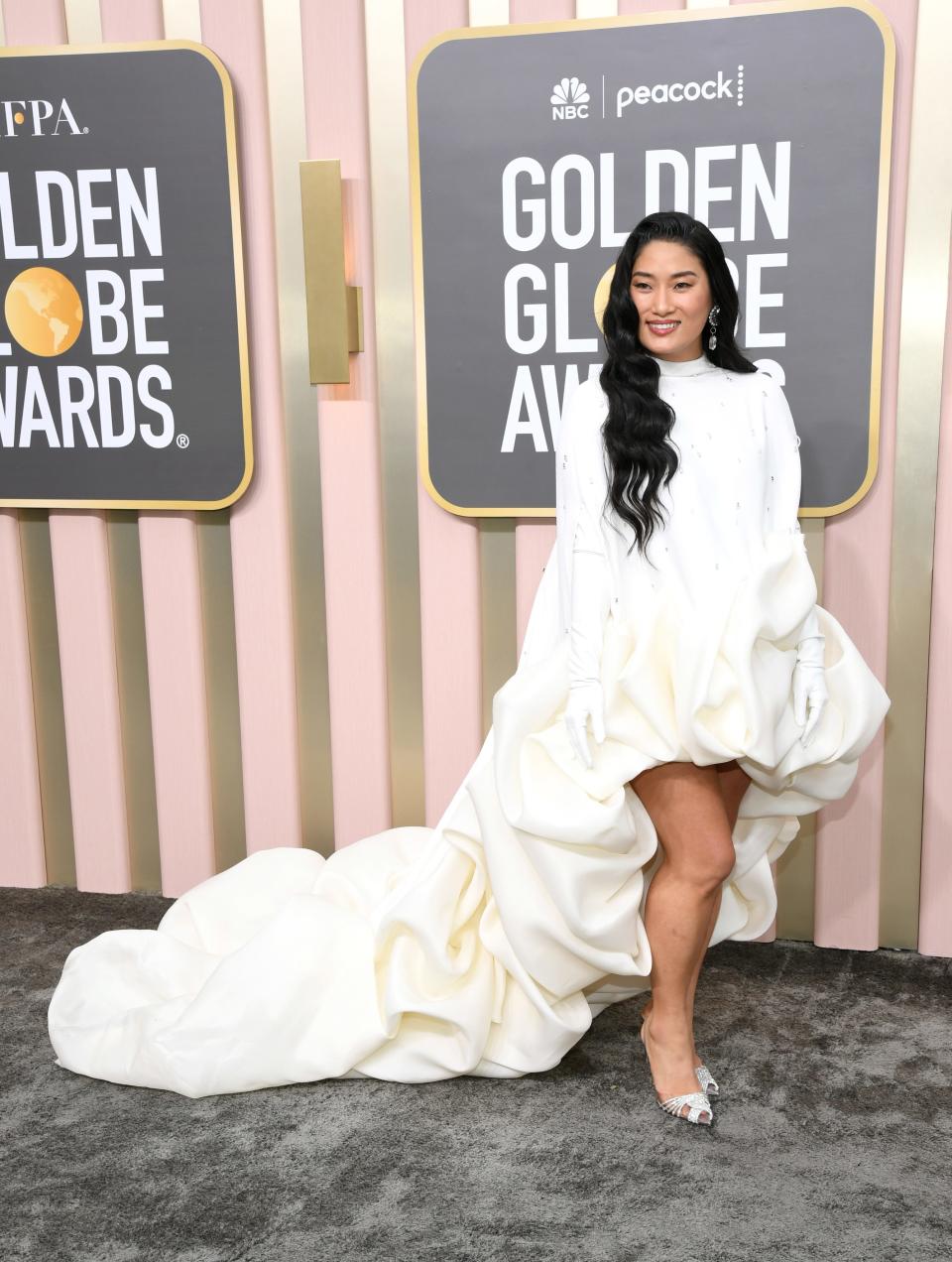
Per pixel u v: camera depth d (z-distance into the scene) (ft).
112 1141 6.91
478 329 8.93
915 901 9.12
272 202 9.27
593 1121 7.03
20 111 9.30
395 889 7.80
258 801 10.05
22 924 9.82
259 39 9.03
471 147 8.70
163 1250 5.98
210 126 9.05
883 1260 5.82
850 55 8.05
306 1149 6.80
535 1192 6.39
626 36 8.35
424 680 9.61
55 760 10.48
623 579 7.02
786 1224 6.08
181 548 9.82
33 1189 6.48
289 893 8.85
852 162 8.18
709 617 6.70
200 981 7.99
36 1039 8.05
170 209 9.24
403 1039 7.49
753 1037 7.93
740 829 7.68
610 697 6.82
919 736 8.91
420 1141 6.86
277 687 9.86
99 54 9.11
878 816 9.00
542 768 6.96
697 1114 6.94
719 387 7.04
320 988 7.47
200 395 9.45
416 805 9.89
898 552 8.72
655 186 8.50
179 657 9.97
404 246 9.12
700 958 7.18
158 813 10.26
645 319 6.91
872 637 8.82
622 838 6.75
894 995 8.48
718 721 6.68
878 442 8.48
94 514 9.93
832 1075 7.46
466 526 9.32
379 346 9.28
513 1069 7.41
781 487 7.14
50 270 9.50
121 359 9.52
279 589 9.71
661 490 6.89
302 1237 6.06
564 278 8.75
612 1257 5.87
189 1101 7.29
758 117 8.27
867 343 8.36
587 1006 7.51
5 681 10.33
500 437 9.04
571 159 8.58
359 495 9.45
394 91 8.93
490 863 7.06
